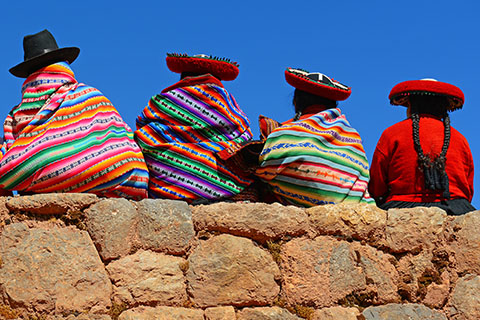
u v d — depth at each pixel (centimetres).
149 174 555
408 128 573
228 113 573
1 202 471
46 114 524
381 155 577
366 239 506
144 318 462
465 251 511
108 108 537
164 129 557
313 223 499
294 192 547
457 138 577
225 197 559
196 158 555
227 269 478
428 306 504
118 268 468
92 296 459
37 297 450
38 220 468
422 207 519
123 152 525
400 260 510
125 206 477
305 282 487
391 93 596
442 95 579
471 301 503
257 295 479
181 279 476
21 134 520
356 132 571
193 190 551
